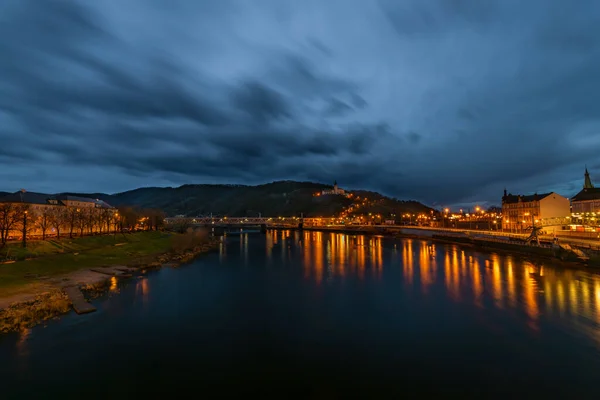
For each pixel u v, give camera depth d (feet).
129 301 142.72
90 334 104.42
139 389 73.72
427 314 126.82
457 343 99.45
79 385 74.79
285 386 75.92
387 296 154.81
